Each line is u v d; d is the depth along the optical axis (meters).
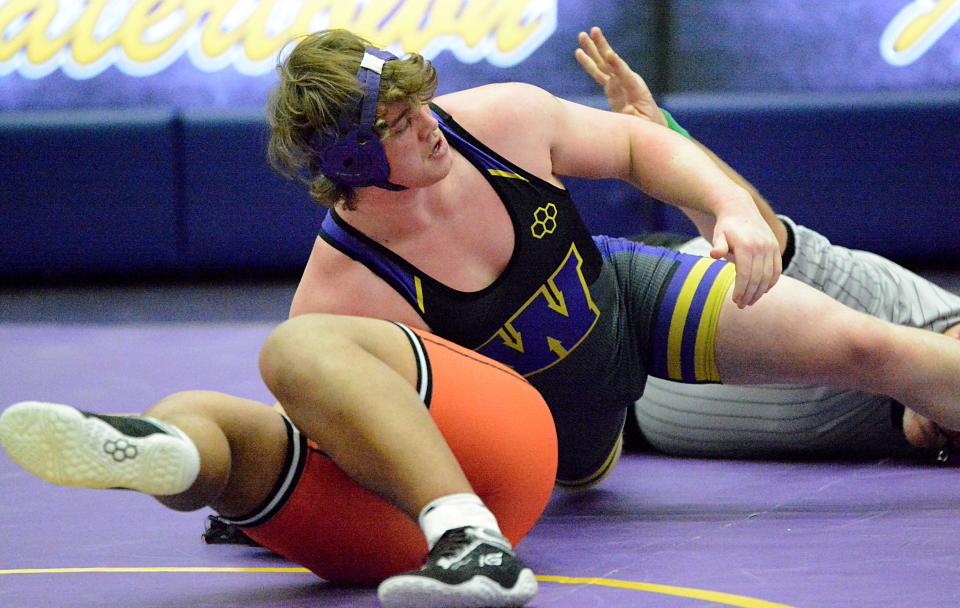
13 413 4.31
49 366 11.83
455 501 4.55
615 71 7.73
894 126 16.47
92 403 9.99
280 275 17.64
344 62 5.07
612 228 16.94
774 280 5.52
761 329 6.22
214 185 17.12
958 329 7.71
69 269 17.50
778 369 6.36
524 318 5.81
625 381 6.35
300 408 4.77
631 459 8.20
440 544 4.47
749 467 7.75
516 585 4.40
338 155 5.12
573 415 6.23
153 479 4.46
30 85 17.48
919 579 5.09
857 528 6.03
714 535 6.01
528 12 17.14
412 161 5.18
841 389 7.26
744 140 16.59
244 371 11.28
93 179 17.20
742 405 7.78
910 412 7.37
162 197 17.22
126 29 17.58
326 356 4.72
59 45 17.56
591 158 6.13
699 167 6.00
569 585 5.16
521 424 5.23
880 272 7.93
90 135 17.11
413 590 4.34
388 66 5.06
